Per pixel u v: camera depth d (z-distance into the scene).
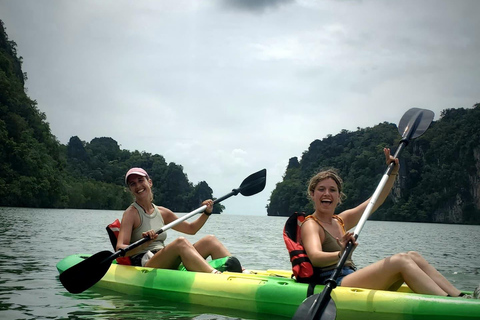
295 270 3.00
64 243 8.10
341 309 2.76
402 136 3.56
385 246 11.59
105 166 90.50
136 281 3.56
